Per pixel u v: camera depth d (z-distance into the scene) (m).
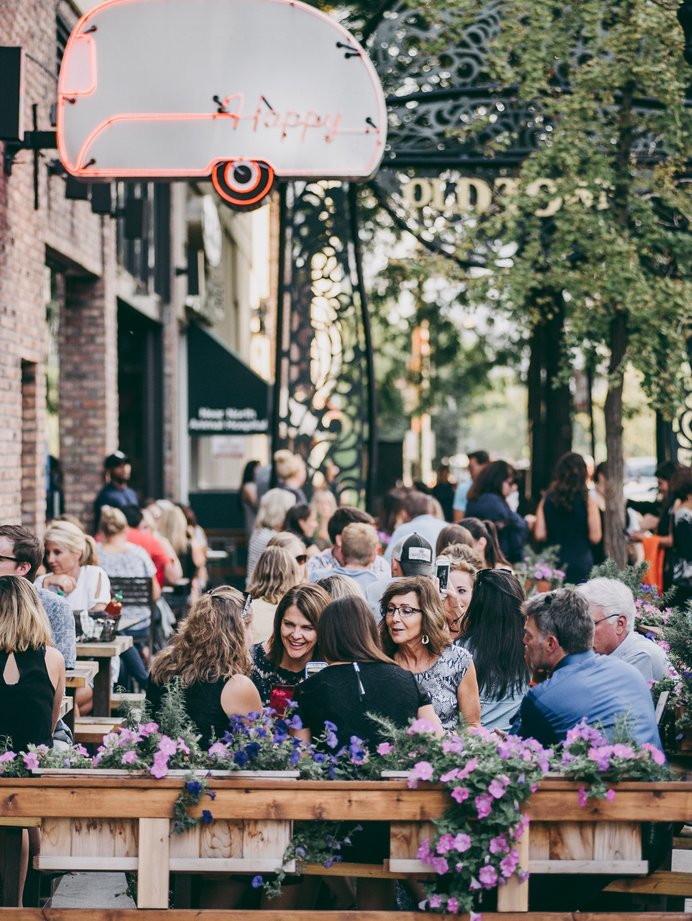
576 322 13.23
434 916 5.23
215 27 11.23
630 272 12.92
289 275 15.90
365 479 16.42
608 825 5.23
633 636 7.23
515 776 5.16
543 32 13.21
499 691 7.26
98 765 5.44
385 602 6.82
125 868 5.23
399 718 5.75
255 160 11.25
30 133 11.52
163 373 22.23
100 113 11.21
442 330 30.89
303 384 15.91
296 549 9.32
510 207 13.50
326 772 5.46
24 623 6.24
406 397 36.78
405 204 14.97
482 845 5.13
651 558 13.74
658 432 15.16
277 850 5.21
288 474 14.99
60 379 16.33
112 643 9.18
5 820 5.20
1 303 11.42
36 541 7.68
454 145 14.28
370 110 11.28
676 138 13.30
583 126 13.27
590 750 5.22
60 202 13.95
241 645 6.32
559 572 12.05
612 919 5.23
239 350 36.66
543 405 22.73
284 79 11.28
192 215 23.70
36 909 5.23
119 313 20.25
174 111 11.23
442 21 13.86
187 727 5.55
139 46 11.23
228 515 27.03
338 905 6.14
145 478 22.19
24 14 12.16
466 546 8.54
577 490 12.83
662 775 5.31
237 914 5.24
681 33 13.23
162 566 13.66
